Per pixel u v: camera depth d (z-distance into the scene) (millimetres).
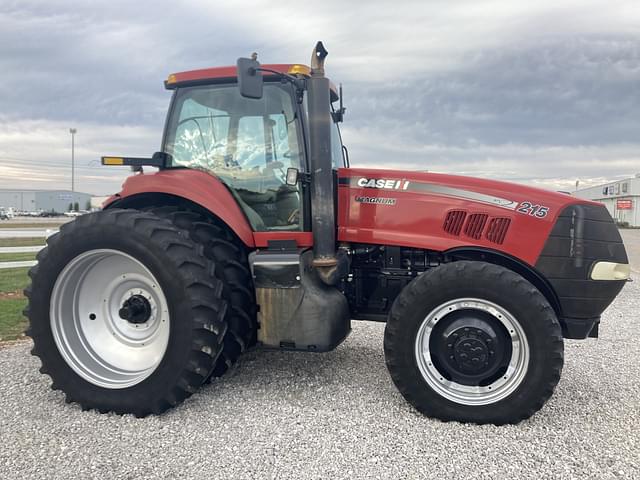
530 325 2916
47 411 3146
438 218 3389
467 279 2998
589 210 3217
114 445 2697
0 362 4074
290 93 3471
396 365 3086
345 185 3561
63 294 3289
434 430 2896
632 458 2582
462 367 3057
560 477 2408
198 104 3664
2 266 11078
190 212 3482
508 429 2918
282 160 3502
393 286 3656
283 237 3445
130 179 3523
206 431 2854
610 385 3680
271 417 3025
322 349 3240
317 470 2451
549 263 3201
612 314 6523
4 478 2385
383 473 2432
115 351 3357
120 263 3320
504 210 3289
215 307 3057
